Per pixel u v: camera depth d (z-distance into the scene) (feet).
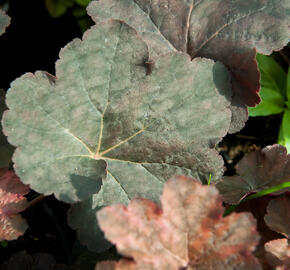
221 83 1.34
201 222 1.16
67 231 1.47
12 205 1.30
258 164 1.39
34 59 1.75
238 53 1.36
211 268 1.16
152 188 1.32
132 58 1.31
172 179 1.15
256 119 1.73
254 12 1.38
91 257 1.32
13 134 1.26
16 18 1.77
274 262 1.27
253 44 1.36
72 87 1.30
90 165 1.31
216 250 1.16
